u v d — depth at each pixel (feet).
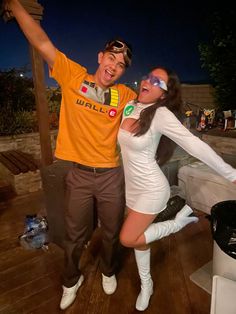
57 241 9.34
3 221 11.16
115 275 7.89
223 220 6.19
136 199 5.92
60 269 8.27
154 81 5.36
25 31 5.19
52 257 8.84
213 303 5.16
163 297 7.08
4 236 10.07
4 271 8.17
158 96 5.49
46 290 7.44
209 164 5.23
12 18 7.51
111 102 5.78
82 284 7.56
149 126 5.31
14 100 19.13
